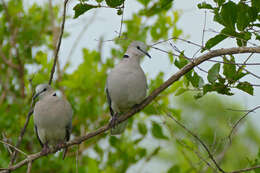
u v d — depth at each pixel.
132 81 10.22
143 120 12.67
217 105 13.62
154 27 12.73
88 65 12.69
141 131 12.52
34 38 14.66
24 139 12.08
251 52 7.25
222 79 7.78
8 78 14.02
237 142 13.20
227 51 7.51
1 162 10.70
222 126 12.55
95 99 12.69
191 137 10.16
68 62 13.86
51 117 10.58
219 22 7.41
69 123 10.98
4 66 14.98
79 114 12.51
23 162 9.09
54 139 11.16
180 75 8.26
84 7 7.27
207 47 7.75
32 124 12.13
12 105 12.51
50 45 14.71
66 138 11.23
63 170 12.03
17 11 14.89
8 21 14.79
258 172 8.31
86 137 9.12
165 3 8.66
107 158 12.67
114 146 12.49
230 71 7.69
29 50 14.41
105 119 12.66
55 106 10.64
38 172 12.34
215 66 7.71
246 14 7.25
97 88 12.80
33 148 12.74
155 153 12.18
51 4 14.88
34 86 12.03
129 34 13.05
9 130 12.21
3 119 12.01
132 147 12.43
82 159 12.63
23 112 12.58
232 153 12.90
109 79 10.54
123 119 9.63
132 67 10.41
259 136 13.52
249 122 13.74
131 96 10.33
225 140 9.05
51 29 15.02
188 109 13.88
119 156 12.35
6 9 14.67
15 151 9.24
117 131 11.02
